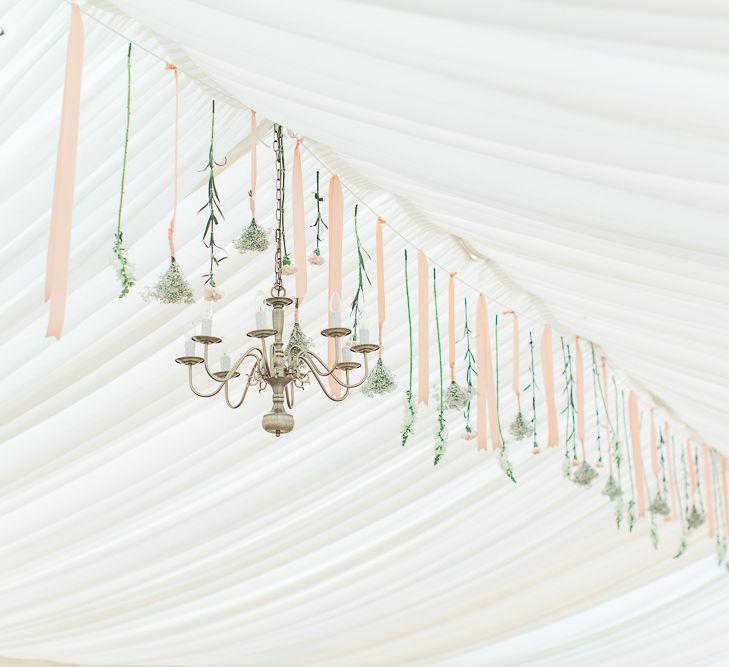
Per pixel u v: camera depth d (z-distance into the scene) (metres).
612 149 1.71
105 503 4.43
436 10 1.56
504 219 2.76
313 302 4.14
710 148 1.59
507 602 7.17
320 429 4.93
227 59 2.13
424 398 3.75
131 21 2.70
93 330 3.60
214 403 4.33
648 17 1.37
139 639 5.46
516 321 4.72
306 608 5.92
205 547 5.09
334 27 1.74
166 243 3.53
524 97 1.68
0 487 4.03
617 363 5.52
